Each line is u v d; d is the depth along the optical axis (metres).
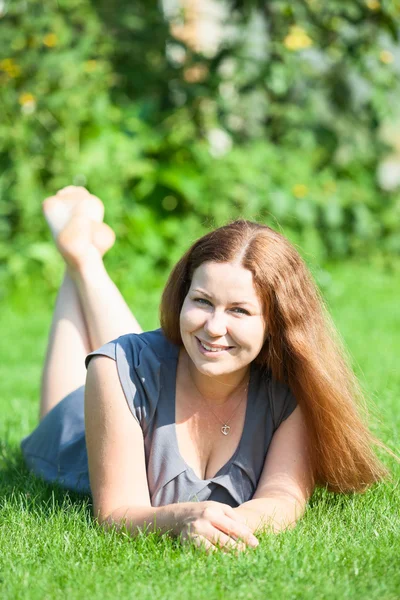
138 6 10.76
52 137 9.61
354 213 11.41
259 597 2.87
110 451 3.53
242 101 10.85
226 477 3.63
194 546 3.25
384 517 3.74
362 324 8.48
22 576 3.06
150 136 10.19
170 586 2.97
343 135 11.37
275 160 10.72
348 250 11.62
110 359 3.61
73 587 2.97
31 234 9.59
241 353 3.45
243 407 3.72
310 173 11.05
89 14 9.96
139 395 3.60
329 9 10.09
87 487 4.11
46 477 4.36
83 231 4.84
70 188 5.30
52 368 4.68
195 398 3.68
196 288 3.45
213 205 10.19
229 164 10.43
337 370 3.74
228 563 3.11
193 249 3.62
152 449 3.60
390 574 3.06
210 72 10.71
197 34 12.12
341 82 11.11
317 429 3.72
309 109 10.99
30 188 9.44
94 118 9.77
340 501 3.98
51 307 9.48
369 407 4.38
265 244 3.52
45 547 3.34
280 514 3.51
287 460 3.70
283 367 3.71
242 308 3.42
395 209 11.75
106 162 9.61
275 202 10.44
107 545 3.34
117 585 2.97
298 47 10.20
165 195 10.27
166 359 3.71
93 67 9.78
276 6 10.05
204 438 3.67
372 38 10.54
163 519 3.36
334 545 3.40
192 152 10.38
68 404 4.46
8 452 4.93
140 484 3.54
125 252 9.80
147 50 10.69
